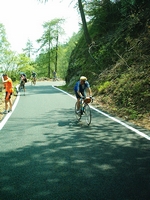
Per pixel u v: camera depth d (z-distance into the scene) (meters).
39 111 10.52
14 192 3.51
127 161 4.70
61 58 74.25
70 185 3.71
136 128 7.34
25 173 4.15
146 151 5.27
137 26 16.17
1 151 5.30
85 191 3.52
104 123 8.09
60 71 79.38
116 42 17.58
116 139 6.21
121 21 19.27
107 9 20.59
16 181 3.85
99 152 5.23
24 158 4.87
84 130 7.18
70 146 5.65
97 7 21.34
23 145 5.73
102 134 6.70
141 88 10.67
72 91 19.72
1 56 47.88
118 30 18.75
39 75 75.69
